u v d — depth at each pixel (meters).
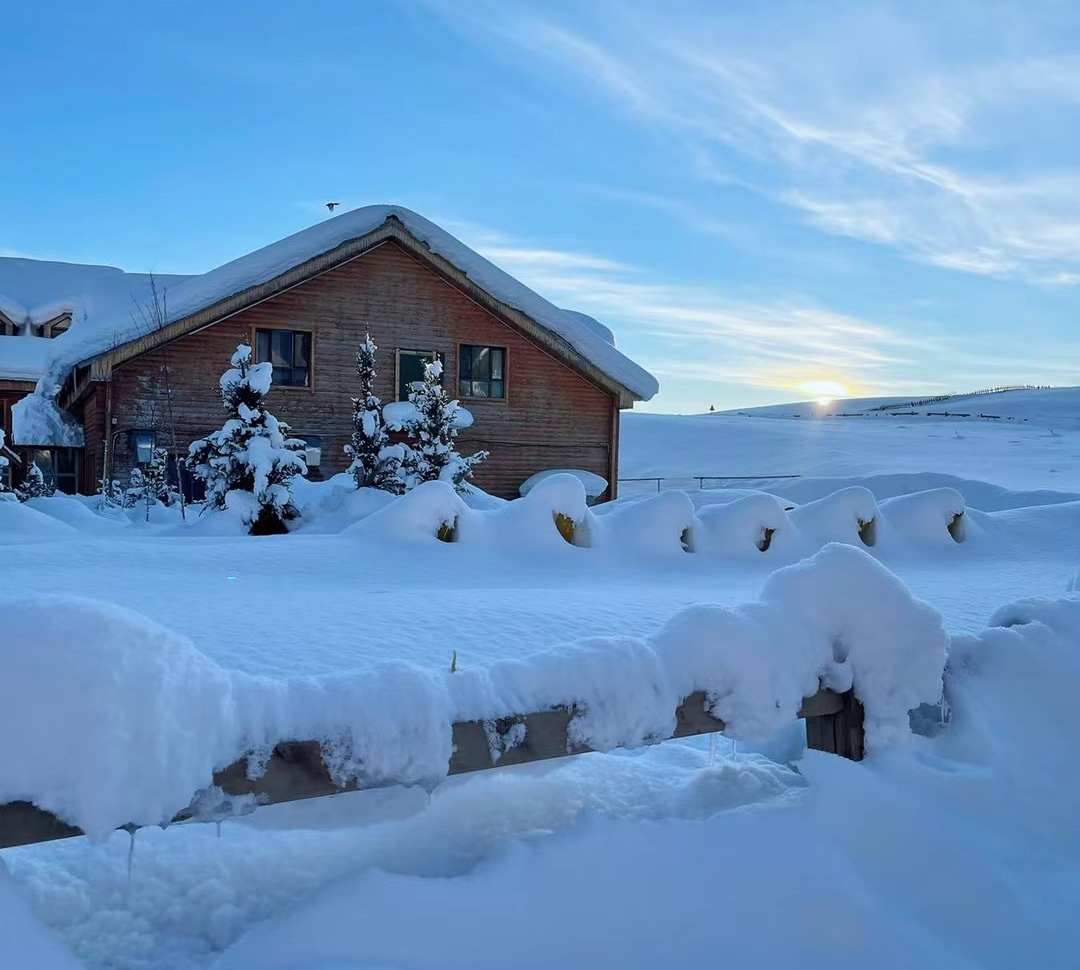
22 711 2.39
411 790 2.97
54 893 2.94
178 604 5.87
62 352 20.02
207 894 2.98
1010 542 12.09
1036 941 2.99
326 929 2.70
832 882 3.06
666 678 3.45
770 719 3.60
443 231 22.64
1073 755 3.83
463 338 23.34
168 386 19.05
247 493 14.13
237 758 2.69
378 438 16.91
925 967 2.81
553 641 4.54
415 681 2.99
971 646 4.25
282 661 4.01
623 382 24.64
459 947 2.71
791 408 139.62
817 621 3.88
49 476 27.83
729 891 3.02
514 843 3.14
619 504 18.91
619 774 4.05
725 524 11.19
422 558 9.52
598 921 2.87
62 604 2.61
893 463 46.47
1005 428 78.00
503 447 23.81
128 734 2.46
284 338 21.86
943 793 3.64
